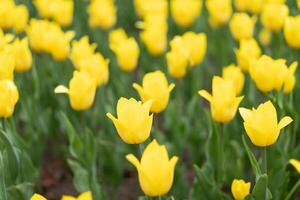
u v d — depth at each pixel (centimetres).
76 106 441
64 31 754
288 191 473
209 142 445
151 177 308
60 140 639
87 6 948
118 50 569
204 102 741
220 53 744
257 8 734
